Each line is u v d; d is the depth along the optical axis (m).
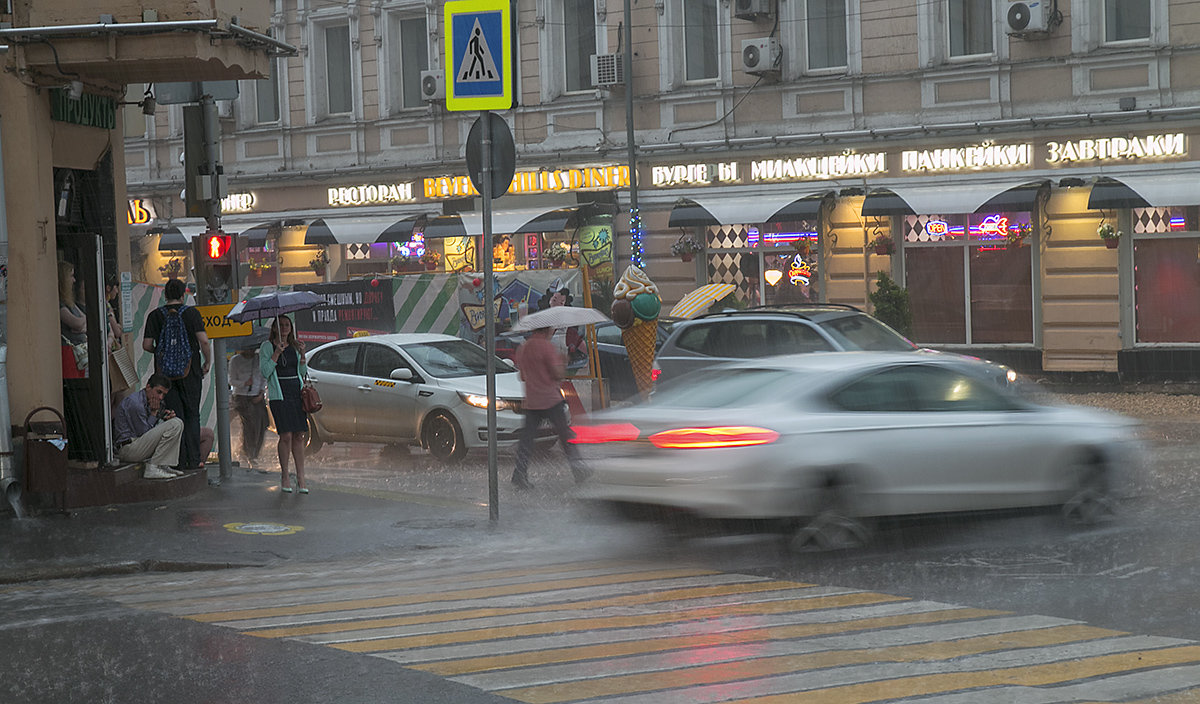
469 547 12.10
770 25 31.91
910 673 7.12
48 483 12.91
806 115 31.52
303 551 11.86
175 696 6.86
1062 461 11.94
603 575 10.41
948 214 29.61
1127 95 27.55
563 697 6.72
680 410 11.23
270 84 39.03
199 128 16.00
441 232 34.78
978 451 11.48
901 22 30.17
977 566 10.32
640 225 33.34
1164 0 27.02
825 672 7.14
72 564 10.98
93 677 7.28
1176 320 27.33
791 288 32.06
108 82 14.46
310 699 6.78
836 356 11.82
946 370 11.78
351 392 20.20
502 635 8.18
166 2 13.02
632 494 11.09
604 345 24.55
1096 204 26.88
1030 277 28.98
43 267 13.48
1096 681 6.94
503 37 12.88
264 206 38.91
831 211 31.34
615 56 33.44
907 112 30.19
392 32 36.94
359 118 37.25
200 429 15.92
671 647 7.78
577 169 34.41
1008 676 7.04
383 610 9.09
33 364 13.35
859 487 10.92
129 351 15.70
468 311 23.84
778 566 10.52
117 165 15.31
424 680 7.10
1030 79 28.66
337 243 36.38
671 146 33.06
